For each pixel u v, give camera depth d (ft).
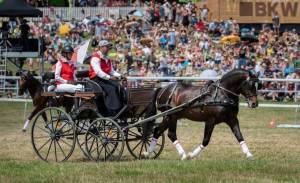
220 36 233.76
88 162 89.51
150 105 93.35
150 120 91.86
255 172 79.05
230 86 89.86
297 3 259.39
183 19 244.83
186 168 80.89
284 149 105.29
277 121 146.00
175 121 92.84
